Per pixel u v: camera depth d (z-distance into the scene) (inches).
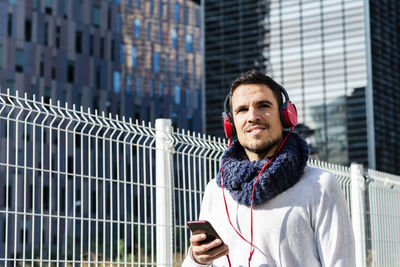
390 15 2160.4
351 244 80.0
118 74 1765.5
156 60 1897.1
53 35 1612.9
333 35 2070.6
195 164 177.0
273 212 81.7
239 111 86.2
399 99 2124.8
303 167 82.4
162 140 168.6
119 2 1797.5
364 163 1996.8
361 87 2018.9
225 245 80.3
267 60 2129.7
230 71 2127.2
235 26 2175.2
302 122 2069.4
